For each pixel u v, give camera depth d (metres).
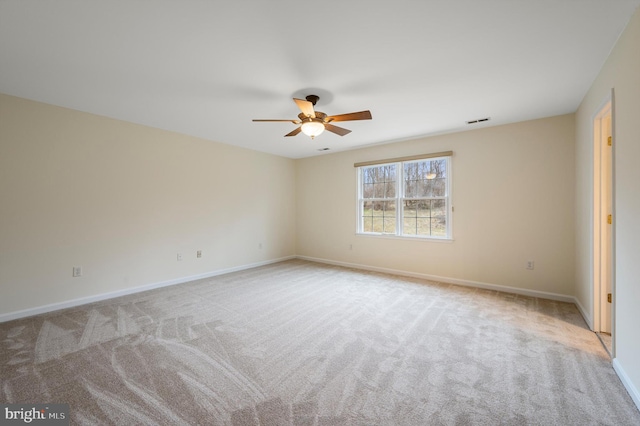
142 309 3.15
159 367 2.00
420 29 1.84
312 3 1.60
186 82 2.59
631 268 1.74
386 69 2.36
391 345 2.33
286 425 1.46
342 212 5.60
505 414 1.55
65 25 1.79
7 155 2.86
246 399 1.67
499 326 2.71
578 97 2.92
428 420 1.50
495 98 2.96
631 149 1.73
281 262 5.95
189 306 3.26
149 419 1.50
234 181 5.12
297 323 2.78
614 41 1.97
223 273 4.91
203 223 4.63
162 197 4.10
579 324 2.76
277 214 6.00
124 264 3.71
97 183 3.47
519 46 2.04
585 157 2.88
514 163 3.77
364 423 1.48
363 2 1.59
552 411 1.57
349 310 3.13
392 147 4.89
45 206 3.09
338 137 4.55
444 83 2.61
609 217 2.56
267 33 1.88
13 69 2.35
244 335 2.51
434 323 2.78
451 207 4.27
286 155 6.04
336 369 1.98
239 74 2.44
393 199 4.95
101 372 1.93
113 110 3.32
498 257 3.90
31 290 2.99
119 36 1.91
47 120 3.10
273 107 3.22
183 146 4.35
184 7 1.63
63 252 3.21
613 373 1.92
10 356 2.14
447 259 4.32
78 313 3.03
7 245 2.86
